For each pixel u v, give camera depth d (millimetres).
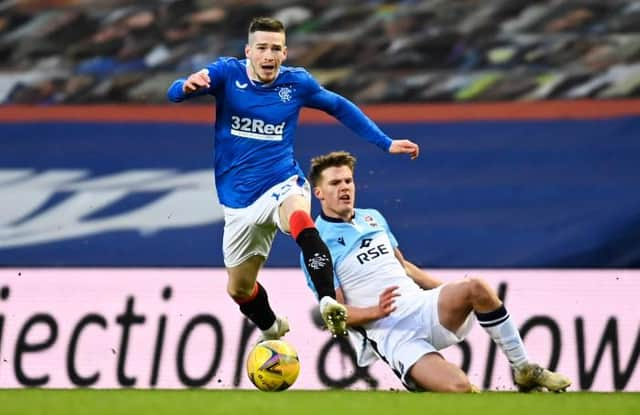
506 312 22281
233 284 24141
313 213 33906
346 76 39531
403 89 38844
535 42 40031
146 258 32688
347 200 24500
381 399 18422
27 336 29750
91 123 35500
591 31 40406
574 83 38250
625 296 29547
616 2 41156
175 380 29062
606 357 28828
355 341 24812
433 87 38688
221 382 28906
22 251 32938
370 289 24250
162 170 34438
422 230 32656
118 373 29266
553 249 32031
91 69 40031
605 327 29125
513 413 16094
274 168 22109
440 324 23391
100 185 34219
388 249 24703
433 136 34500
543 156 33906
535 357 28984
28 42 41062
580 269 30016
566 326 29203
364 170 33844
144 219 33500
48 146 35062
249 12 41781
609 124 34625
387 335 23844
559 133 34375
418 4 41562
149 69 40219
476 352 28359
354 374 28406
